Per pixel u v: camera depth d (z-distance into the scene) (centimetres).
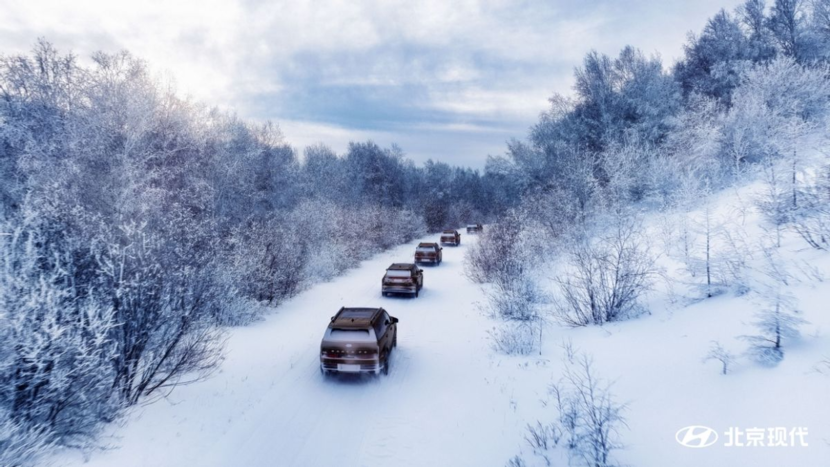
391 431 668
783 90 1712
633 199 2050
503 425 665
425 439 643
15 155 1353
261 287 1455
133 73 1764
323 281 2034
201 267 904
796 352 547
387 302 1614
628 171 1973
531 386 789
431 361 988
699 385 586
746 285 812
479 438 638
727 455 445
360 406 756
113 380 654
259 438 636
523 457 564
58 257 641
